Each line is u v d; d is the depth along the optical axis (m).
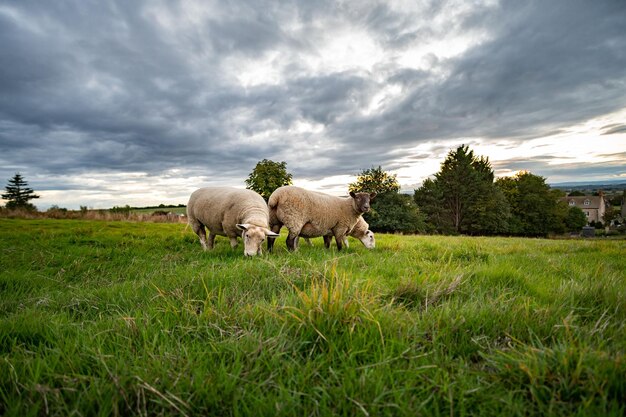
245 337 1.88
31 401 1.32
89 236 10.28
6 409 1.29
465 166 62.72
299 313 2.02
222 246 8.84
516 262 5.23
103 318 2.64
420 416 1.22
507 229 57.72
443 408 1.34
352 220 8.61
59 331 2.23
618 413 1.22
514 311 2.26
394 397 1.34
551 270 4.61
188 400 1.30
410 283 3.06
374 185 53.03
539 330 2.04
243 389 1.39
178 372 1.53
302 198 7.91
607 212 92.62
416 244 8.89
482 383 1.47
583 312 2.51
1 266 5.87
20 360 1.68
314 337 1.84
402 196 51.09
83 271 5.65
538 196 63.31
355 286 2.59
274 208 8.12
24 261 6.35
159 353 1.76
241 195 7.90
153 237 10.88
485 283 3.52
